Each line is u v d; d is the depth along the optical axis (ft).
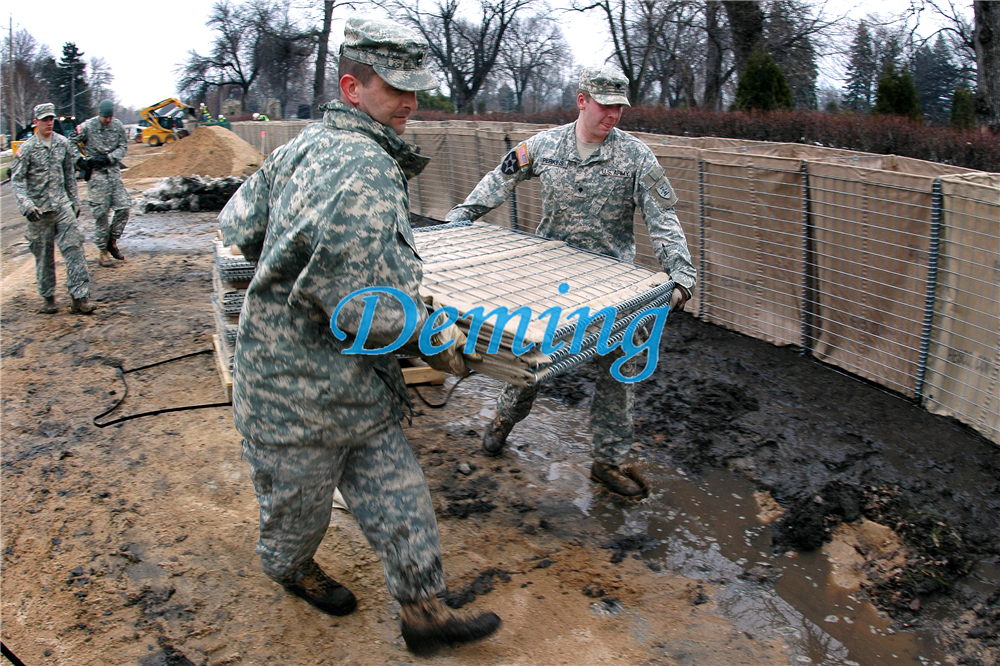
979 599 9.64
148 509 11.29
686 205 21.25
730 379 16.83
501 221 30.42
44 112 19.56
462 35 116.98
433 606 7.52
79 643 8.46
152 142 112.68
